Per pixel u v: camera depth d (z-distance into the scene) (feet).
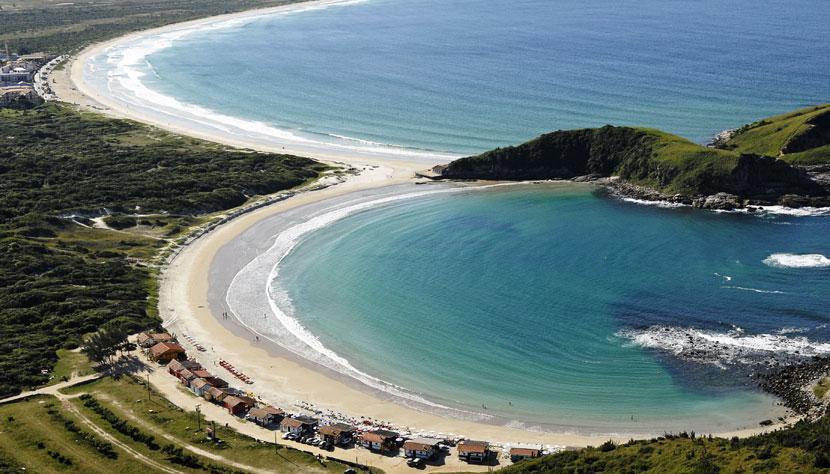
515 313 495.41
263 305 524.52
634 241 594.24
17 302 499.10
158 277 568.41
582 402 404.77
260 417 384.47
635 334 462.60
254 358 456.45
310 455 356.18
